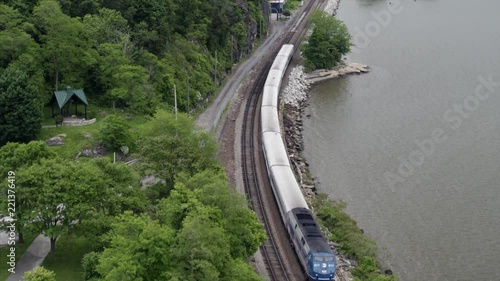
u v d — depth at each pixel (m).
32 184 68.69
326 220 94.94
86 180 69.38
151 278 55.41
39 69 102.62
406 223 97.25
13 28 100.81
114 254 55.75
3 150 74.56
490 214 99.94
